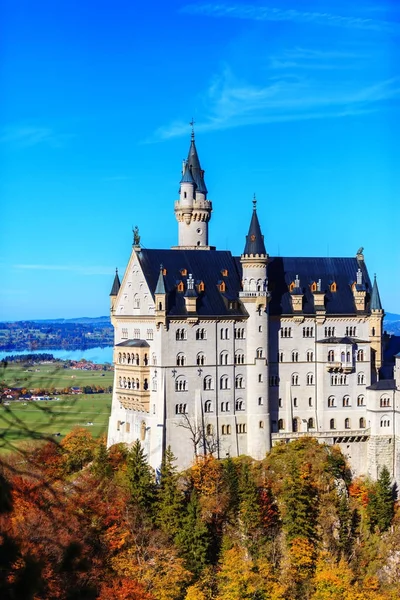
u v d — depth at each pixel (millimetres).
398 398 189250
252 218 184125
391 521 179875
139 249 183000
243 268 184375
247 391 182625
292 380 188875
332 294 194250
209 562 159375
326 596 157750
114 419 188000
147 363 179375
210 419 179250
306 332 190125
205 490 169750
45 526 57375
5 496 46000
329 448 186375
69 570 57219
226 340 180875
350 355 189625
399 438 188875
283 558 166625
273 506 172250
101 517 118250
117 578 128875
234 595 152500
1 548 46594
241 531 167000
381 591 164625
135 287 183500
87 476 140375
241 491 169875
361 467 190625
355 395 191750
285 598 158125
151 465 174875
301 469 177125
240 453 181875
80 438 161000
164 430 174625
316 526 172250
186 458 176500
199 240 199750
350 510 177750
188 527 159000
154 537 153125
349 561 171000
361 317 194500
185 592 150250
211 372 179375
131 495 159875
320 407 189875
